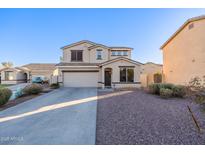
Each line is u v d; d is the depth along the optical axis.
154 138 4.14
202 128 4.84
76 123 5.57
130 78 18.12
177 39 16.86
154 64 29.47
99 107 8.27
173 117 6.16
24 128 5.10
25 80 32.84
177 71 16.88
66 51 21.22
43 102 9.86
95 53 21.23
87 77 20.08
